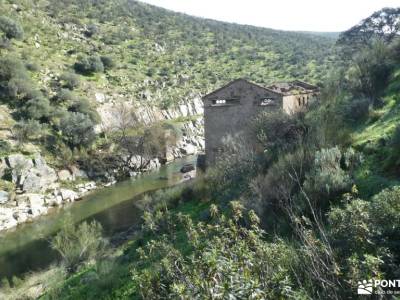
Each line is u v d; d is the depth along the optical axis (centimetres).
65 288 1692
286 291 512
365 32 4456
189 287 525
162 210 2545
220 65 10531
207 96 3712
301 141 1691
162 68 9244
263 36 14612
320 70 8994
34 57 6756
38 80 6188
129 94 7462
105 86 7269
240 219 1170
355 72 2322
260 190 1412
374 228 661
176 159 6706
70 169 4912
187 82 9156
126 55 9231
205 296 475
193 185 2681
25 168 4341
